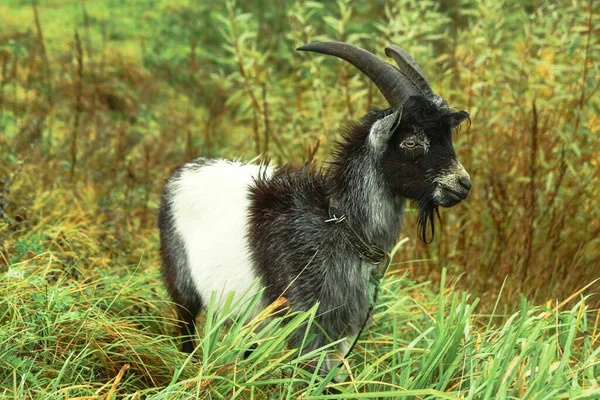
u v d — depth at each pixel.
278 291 3.91
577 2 6.49
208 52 12.07
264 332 3.64
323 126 6.69
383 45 6.83
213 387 3.44
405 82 3.72
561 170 5.57
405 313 4.52
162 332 4.69
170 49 11.74
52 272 4.70
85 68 10.51
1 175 6.09
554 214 5.59
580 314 3.74
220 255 4.16
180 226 4.49
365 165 3.84
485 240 6.00
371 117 3.90
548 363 3.34
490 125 6.27
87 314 3.93
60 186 6.50
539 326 3.62
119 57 10.92
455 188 3.63
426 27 6.50
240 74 7.22
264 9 12.23
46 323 3.87
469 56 6.63
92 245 5.26
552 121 6.14
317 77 6.81
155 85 10.60
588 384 3.54
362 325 3.99
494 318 5.34
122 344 3.81
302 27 7.05
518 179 5.86
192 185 4.48
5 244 4.75
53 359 3.70
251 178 4.33
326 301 3.86
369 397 3.33
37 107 8.80
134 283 4.73
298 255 3.86
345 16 6.63
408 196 3.77
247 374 3.62
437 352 3.65
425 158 3.67
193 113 10.05
